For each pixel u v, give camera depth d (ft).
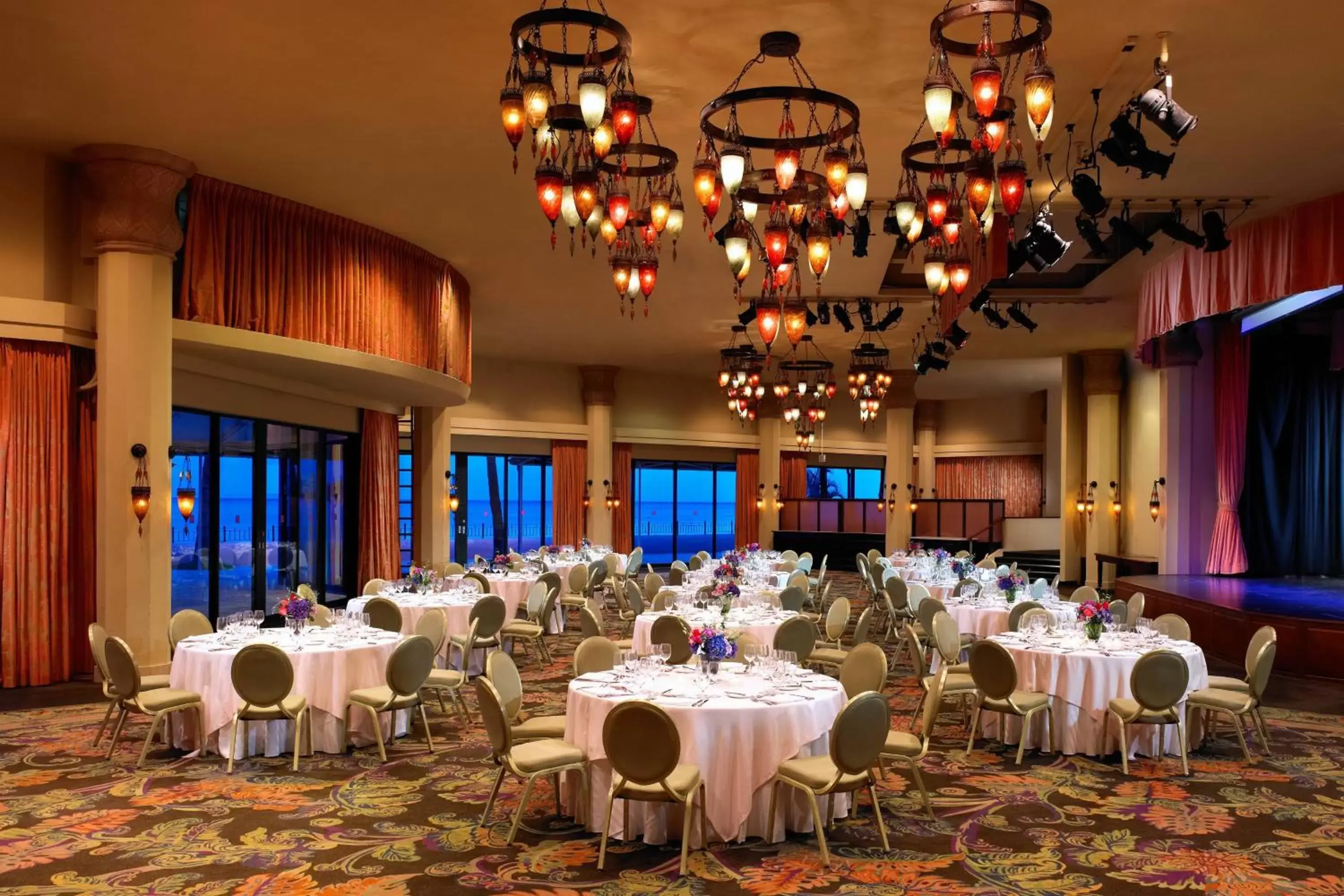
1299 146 28.25
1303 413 51.34
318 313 36.81
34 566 30.48
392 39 22.44
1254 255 35.50
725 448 87.35
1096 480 64.18
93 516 31.35
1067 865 17.13
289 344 35.37
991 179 17.07
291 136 28.84
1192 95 24.76
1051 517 88.38
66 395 30.73
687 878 16.39
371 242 39.42
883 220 35.58
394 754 23.90
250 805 20.08
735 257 20.71
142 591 30.14
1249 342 50.60
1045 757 24.20
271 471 44.01
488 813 18.93
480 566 48.19
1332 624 34.35
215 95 25.80
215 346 33.19
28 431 30.30
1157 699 22.18
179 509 34.27
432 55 23.31
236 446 40.96
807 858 17.29
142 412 30.09
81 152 29.86
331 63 23.80
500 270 46.39
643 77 24.25
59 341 30.30
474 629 29.17
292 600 25.67
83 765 22.77
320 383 44.55
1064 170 30.60
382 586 38.11
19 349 30.14
